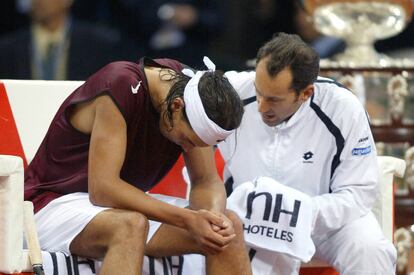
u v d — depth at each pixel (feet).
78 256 41.45
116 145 40.50
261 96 43.32
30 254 40.37
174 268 43.19
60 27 63.93
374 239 44.14
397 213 53.52
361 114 44.93
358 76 52.75
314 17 54.39
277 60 42.70
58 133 42.47
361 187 44.70
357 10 53.52
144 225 39.78
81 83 47.62
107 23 67.36
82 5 67.26
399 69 53.01
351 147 44.75
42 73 63.93
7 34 67.87
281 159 45.42
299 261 44.34
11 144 46.62
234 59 64.80
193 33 66.18
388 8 53.52
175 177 48.29
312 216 43.83
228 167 46.34
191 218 40.22
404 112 53.26
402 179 53.62
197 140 40.40
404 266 53.88
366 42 54.54
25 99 46.96
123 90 40.75
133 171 42.39
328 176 45.42
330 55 60.95
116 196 40.27
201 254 41.81
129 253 39.45
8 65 63.82
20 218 40.29
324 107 44.96
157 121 41.52
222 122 39.88
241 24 65.05
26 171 43.83
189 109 40.01
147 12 66.64
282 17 64.69
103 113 40.73
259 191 44.06
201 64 65.51
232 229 40.32
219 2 65.77
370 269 43.93
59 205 41.88
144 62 41.88
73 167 42.42
